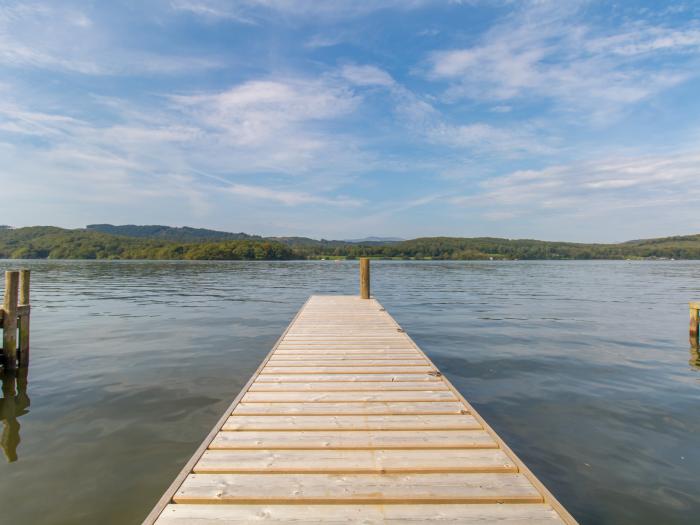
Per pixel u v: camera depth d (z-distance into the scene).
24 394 5.57
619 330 10.86
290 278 33.09
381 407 3.96
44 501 3.12
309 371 5.18
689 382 6.34
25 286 6.95
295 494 2.51
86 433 4.35
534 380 6.45
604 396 5.70
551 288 24.72
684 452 4.07
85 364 7.13
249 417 3.72
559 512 2.34
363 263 13.77
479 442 3.23
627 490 3.41
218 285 25.66
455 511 2.39
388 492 2.54
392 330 7.98
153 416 4.83
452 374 6.78
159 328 10.75
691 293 21.58
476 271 46.50
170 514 2.33
